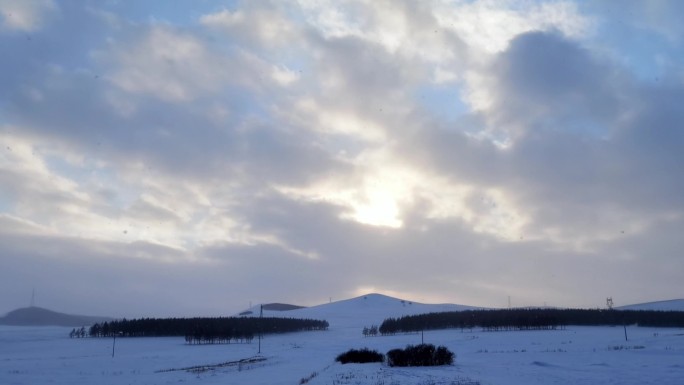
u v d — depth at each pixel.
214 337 132.62
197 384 36.34
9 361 74.00
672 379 29.16
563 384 27.72
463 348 75.62
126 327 158.25
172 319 170.00
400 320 176.62
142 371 53.56
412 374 33.34
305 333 176.50
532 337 108.94
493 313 174.88
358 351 47.66
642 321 156.50
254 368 50.75
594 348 65.75
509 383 28.20
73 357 84.19
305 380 31.78
